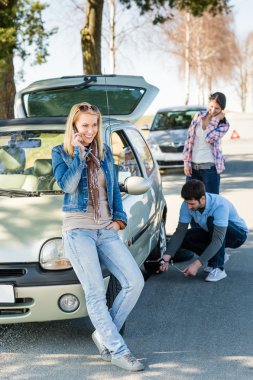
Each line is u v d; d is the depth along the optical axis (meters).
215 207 6.42
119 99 7.52
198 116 7.95
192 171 8.02
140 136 7.01
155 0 22.41
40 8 13.95
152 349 4.88
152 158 7.26
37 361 4.67
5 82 14.69
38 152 5.58
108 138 5.52
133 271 4.53
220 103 7.73
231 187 13.91
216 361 4.64
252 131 36.59
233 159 20.77
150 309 5.87
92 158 4.45
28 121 5.94
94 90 7.72
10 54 13.53
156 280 6.89
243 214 10.51
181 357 4.71
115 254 4.52
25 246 4.64
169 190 13.70
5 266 4.61
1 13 13.70
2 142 5.71
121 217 4.59
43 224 4.78
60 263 4.60
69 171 4.29
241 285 6.62
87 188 4.44
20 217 4.88
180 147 16.92
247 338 5.11
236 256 7.86
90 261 4.40
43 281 4.57
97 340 4.66
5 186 5.41
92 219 4.47
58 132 5.73
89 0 20.47
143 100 7.42
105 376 4.39
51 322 5.50
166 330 5.30
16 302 4.61
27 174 5.48
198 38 65.00
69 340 5.08
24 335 5.20
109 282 4.89
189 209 6.54
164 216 7.39
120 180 5.58
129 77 7.79
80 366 4.57
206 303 6.04
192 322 5.50
